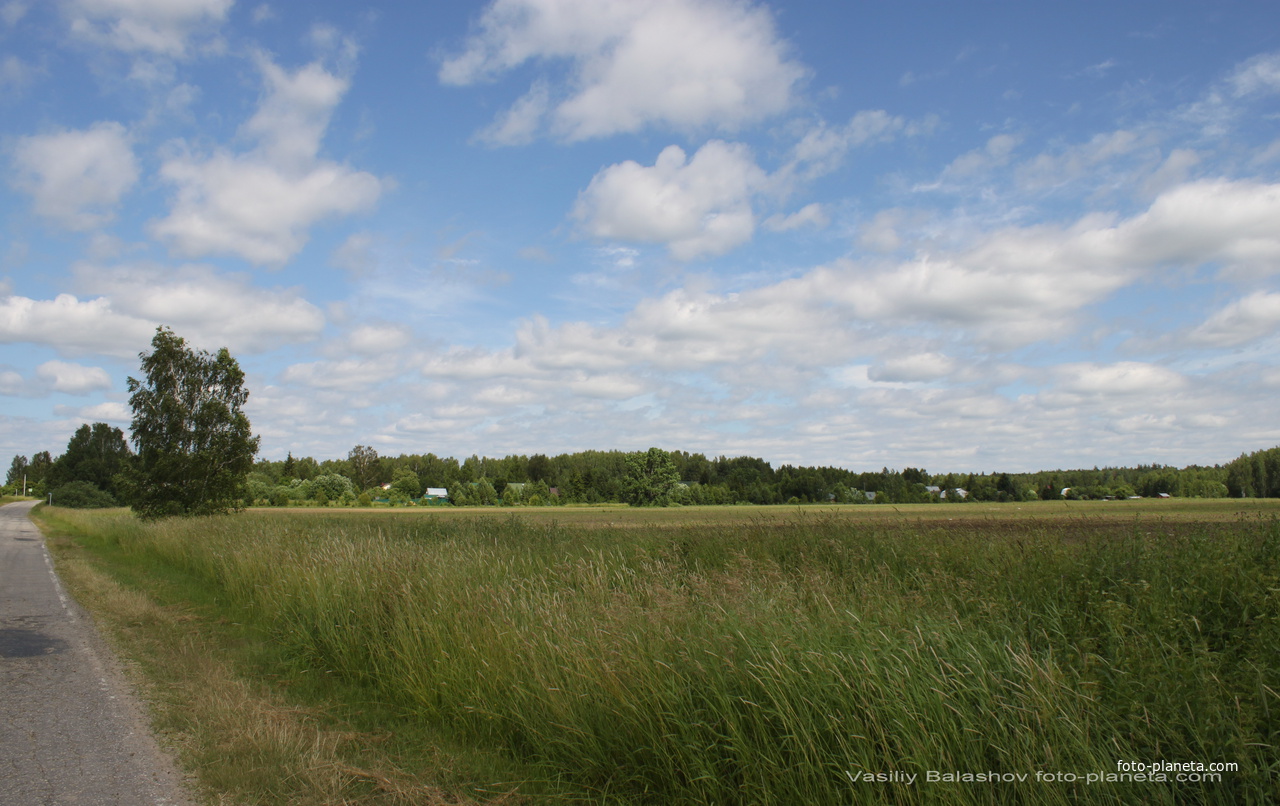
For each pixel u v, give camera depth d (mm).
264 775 4547
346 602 8148
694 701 4406
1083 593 6121
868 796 3469
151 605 11305
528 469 148625
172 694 6422
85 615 10594
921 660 4055
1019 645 4422
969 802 3332
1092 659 4203
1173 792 3211
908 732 3543
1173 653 4168
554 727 4883
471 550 10094
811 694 4000
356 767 4789
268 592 9914
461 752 5145
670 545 10742
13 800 4129
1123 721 3553
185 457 30656
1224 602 5578
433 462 157750
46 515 57250
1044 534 8289
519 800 4414
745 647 4453
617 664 4801
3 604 11625
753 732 4078
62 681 6844
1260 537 7141
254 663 7773
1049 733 3457
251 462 33594
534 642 5473
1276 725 3455
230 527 16984
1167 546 7113
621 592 6480
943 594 6320
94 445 96125
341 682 7086
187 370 32219
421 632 6730
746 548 9945
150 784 4438
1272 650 4145
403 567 8422
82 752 4965
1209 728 3334
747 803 3910
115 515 40031
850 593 6438
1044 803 3213
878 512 48000
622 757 4551
